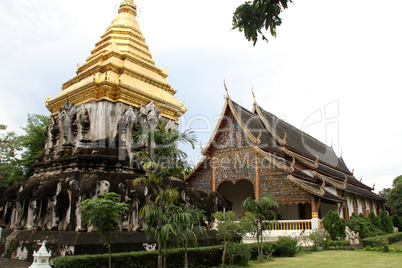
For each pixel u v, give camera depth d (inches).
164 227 275.1
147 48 554.9
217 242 458.3
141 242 363.9
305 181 823.7
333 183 850.8
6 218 459.5
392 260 503.2
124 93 443.2
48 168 444.1
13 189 455.8
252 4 248.1
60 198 372.2
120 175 393.7
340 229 719.7
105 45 514.3
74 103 450.0
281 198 784.3
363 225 852.6
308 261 481.1
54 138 473.7
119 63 470.3
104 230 272.2
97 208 270.2
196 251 376.5
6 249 389.7
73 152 422.6
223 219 408.5
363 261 490.6
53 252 327.3
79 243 320.2
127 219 375.6
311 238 676.7
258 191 821.2
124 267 301.9
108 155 397.7
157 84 508.7
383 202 1449.3
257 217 464.1
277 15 248.7
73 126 439.5
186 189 461.7
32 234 370.6
